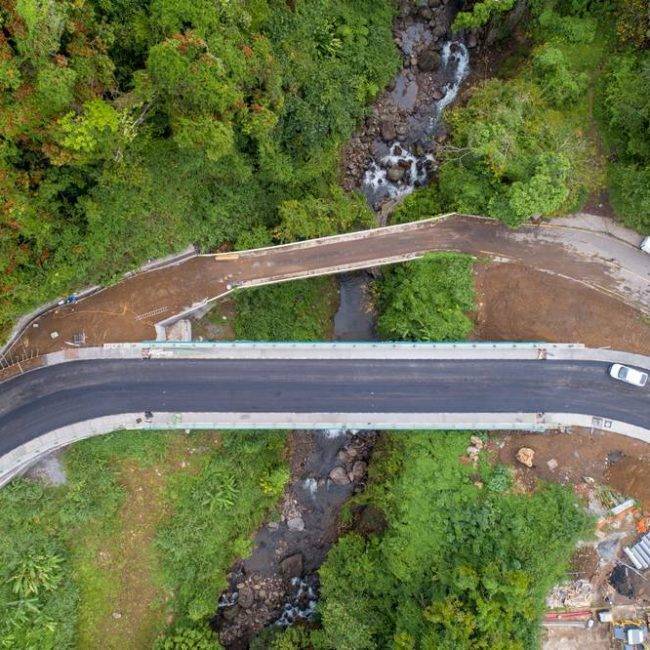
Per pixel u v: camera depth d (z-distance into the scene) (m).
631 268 35.84
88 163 27.58
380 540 36.72
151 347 34.88
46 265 30.09
